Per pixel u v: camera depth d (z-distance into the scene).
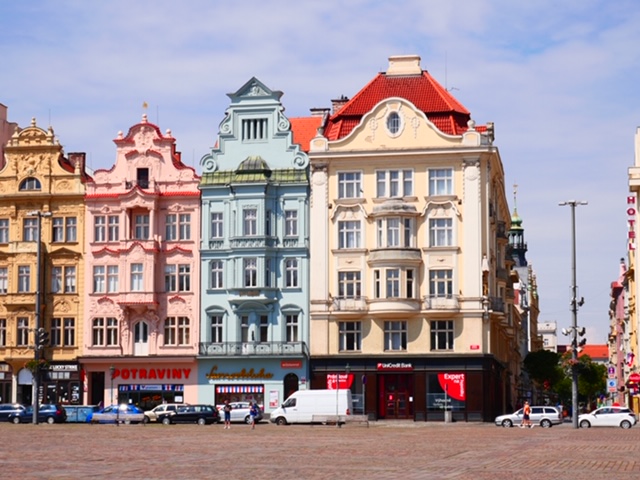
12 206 95.94
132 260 93.50
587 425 79.62
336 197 91.69
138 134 95.00
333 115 97.19
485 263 88.69
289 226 92.62
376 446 44.53
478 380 87.12
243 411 82.69
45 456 36.19
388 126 91.00
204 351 91.94
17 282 95.44
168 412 81.50
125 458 35.12
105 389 93.06
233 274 92.44
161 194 94.12
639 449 43.31
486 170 90.00
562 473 29.30
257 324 92.00
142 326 93.75
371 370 89.06
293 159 93.00
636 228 105.31
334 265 91.00
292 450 40.91
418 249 89.62
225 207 93.44
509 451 41.06
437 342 88.94
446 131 90.88
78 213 95.12
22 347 94.31
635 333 116.88
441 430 68.25
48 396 93.88
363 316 89.81
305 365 90.62
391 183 90.81
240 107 94.12
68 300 94.44
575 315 77.19
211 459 34.72
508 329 101.12
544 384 134.50
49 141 96.12
